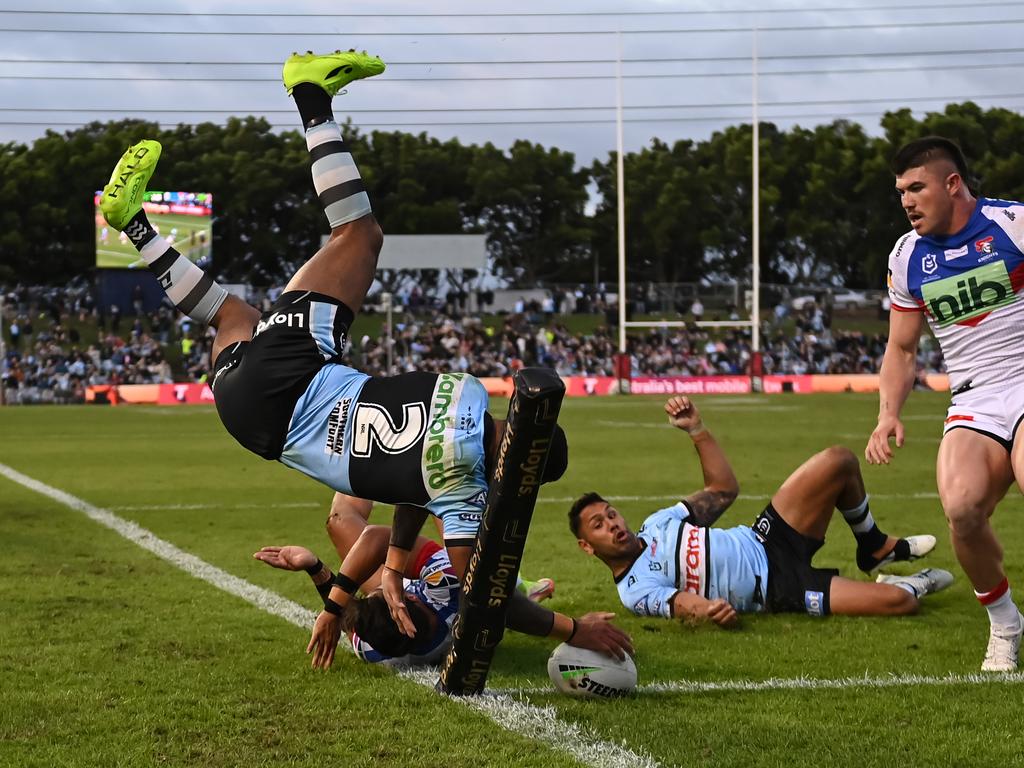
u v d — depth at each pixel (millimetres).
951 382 5133
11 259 51594
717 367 40562
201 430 22094
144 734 3924
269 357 4188
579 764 3578
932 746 3754
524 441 3799
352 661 4945
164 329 42344
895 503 10758
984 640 5344
